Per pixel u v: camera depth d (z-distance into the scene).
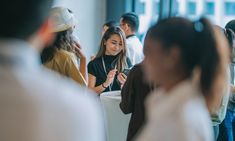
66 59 3.41
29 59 1.07
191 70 1.44
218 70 1.46
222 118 3.34
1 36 1.07
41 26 1.12
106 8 7.14
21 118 1.02
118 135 3.72
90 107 1.10
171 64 1.44
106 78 4.19
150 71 1.49
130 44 4.84
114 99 3.70
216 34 1.46
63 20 3.42
